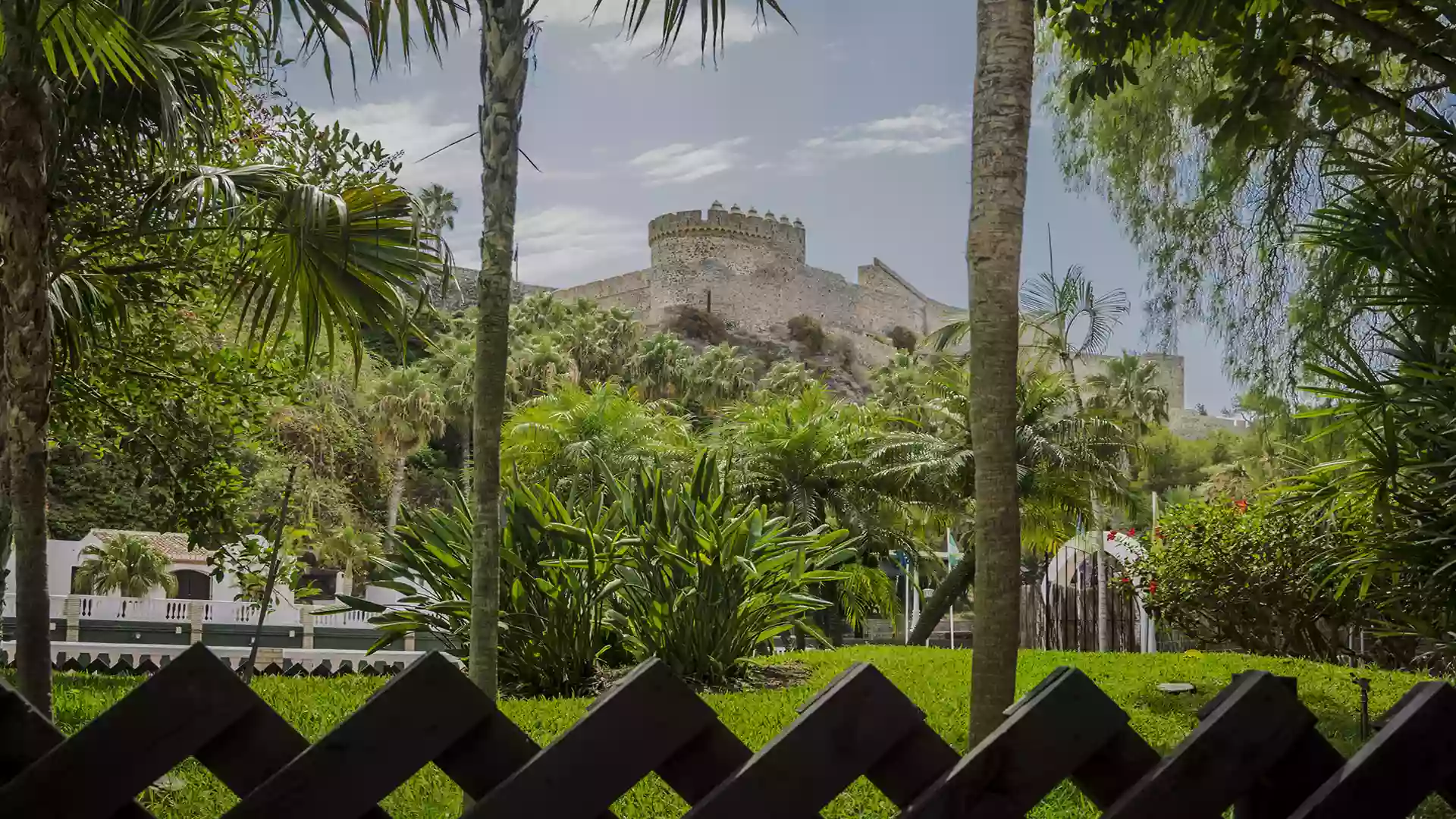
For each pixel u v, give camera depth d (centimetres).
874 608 3684
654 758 105
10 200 489
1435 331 544
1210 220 764
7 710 100
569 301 7919
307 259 659
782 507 3180
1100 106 852
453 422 5141
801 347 9606
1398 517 596
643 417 3509
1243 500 1321
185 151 762
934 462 3108
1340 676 1034
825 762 106
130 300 877
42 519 485
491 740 107
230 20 570
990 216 500
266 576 943
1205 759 111
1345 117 632
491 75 492
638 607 1139
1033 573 3672
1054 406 2939
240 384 963
